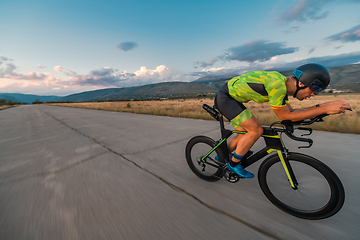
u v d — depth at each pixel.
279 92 1.53
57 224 1.58
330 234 1.36
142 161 3.09
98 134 5.43
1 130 7.39
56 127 7.25
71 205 1.86
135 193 2.06
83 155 3.54
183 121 7.18
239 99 1.87
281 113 1.57
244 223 1.52
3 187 2.35
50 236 1.43
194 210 1.71
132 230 1.46
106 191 2.13
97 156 3.44
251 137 1.74
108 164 3.01
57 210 1.79
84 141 4.67
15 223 1.61
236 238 1.35
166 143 4.13
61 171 2.81
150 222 1.56
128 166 2.89
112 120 8.52
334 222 1.49
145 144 4.12
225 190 2.06
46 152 3.88
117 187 2.22
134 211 1.72
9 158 3.61
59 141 4.80
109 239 1.38
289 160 1.63
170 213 1.68
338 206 1.37
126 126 6.63
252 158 1.87
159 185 2.24
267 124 5.54
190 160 2.48
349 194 1.83
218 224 1.51
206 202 1.84
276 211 1.66
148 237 1.38
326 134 4.08
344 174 2.23
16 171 2.89
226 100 1.90
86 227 1.52
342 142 3.43
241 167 1.92
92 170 2.79
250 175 1.88
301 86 1.52
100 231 1.47
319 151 3.02
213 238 1.36
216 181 2.29
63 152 3.81
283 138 4.02
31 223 1.61
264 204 1.77
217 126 5.80
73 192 2.14
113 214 1.69
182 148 3.72
